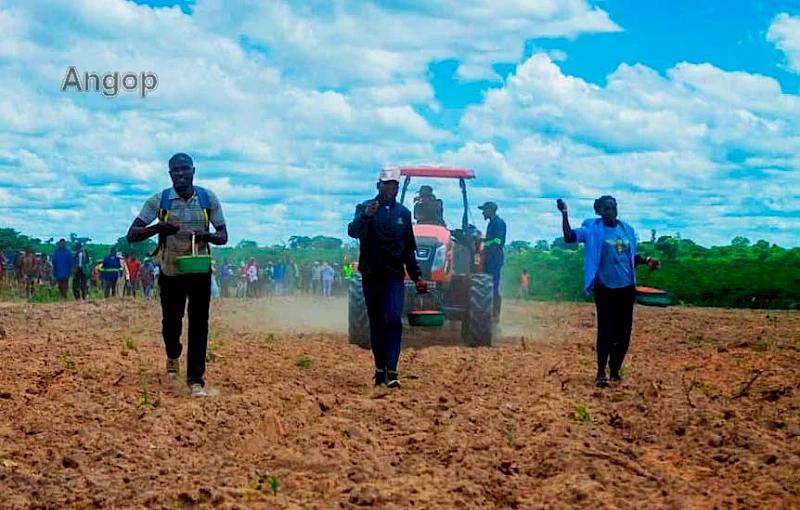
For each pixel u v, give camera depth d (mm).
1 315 17797
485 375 10266
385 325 9492
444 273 13477
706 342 14023
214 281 28938
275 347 12641
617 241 9516
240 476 5965
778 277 28703
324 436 7102
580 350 13055
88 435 6781
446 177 14656
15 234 58969
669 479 5855
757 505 5371
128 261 27844
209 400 8141
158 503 5363
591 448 6566
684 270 30656
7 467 6008
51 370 9711
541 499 5477
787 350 12352
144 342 12633
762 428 7184
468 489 5609
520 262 35906
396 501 5379
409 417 7773
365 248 9570
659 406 7934
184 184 8758
